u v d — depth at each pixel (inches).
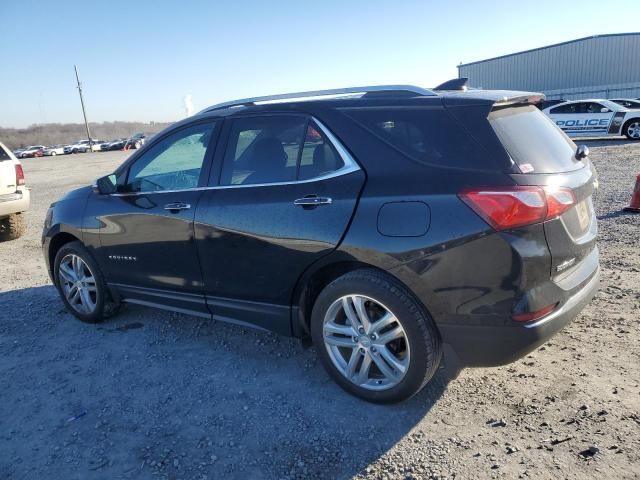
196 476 108.0
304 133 134.2
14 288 238.1
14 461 115.1
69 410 134.0
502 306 109.7
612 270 207.8
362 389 128.2
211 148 151.4
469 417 121.1
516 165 110.9
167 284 162.6
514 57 1756.9
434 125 119.0
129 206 166.2
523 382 133.2
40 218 437.7
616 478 99.0
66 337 178.9
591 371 135.5
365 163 123.5
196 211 148.6
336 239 123.2
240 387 141.0
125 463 112.9
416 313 117.1
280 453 113.7
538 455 106.9
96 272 181.2
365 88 135.8
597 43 1566.2
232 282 145.9
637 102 846.5
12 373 154.7
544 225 109.7
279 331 143.7
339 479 105.3
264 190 137.5
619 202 332.5
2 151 337.4
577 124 800.9
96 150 2642.7
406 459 109.2
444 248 111.5
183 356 160.7
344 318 131.9
